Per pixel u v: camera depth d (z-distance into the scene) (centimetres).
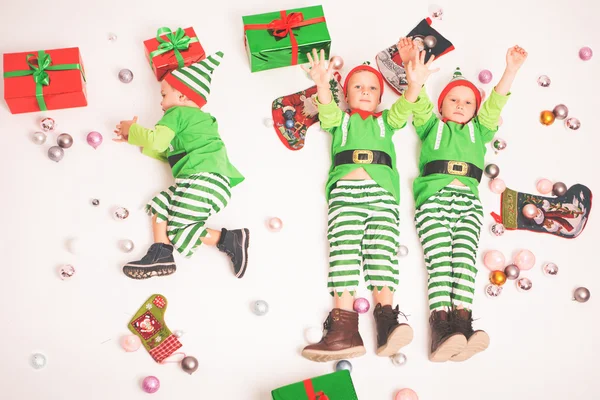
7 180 224
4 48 243
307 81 259
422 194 238
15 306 210
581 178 265
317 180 245
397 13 277
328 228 233
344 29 270
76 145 233
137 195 231
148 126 242
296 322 224
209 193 218
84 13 254
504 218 251
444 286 226
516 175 260
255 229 234
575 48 288
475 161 240
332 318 218
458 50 276
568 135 271
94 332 212
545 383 233
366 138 236
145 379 206
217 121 245
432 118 245
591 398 235
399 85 260
